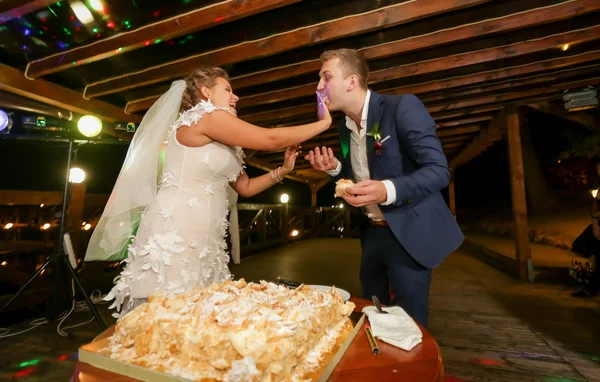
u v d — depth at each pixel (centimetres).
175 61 286
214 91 146
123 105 378
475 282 402
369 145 141
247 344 55
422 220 128
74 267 282
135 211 158
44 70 268
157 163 148
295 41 246
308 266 526
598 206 325
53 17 219
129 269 133
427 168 119
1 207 342
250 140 129
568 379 180
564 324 258
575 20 256
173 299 72
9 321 301
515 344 225
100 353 64
